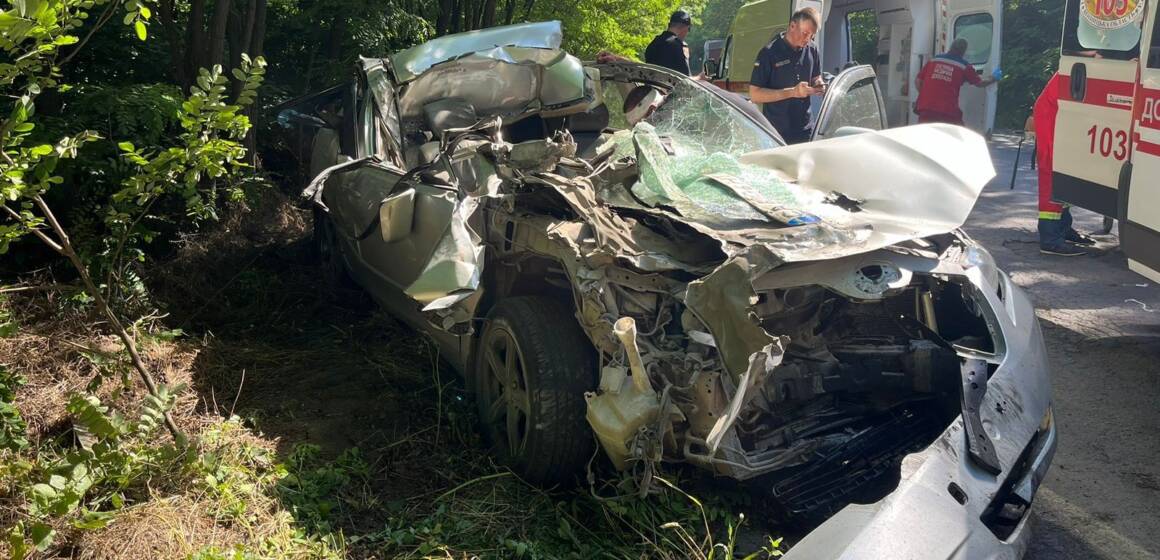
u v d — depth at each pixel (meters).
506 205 3.94
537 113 5.65
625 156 4.22
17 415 3.27
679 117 5.27
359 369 4.62
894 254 3.35
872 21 22.28
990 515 2.96
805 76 6.98
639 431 2.92
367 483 3.51
